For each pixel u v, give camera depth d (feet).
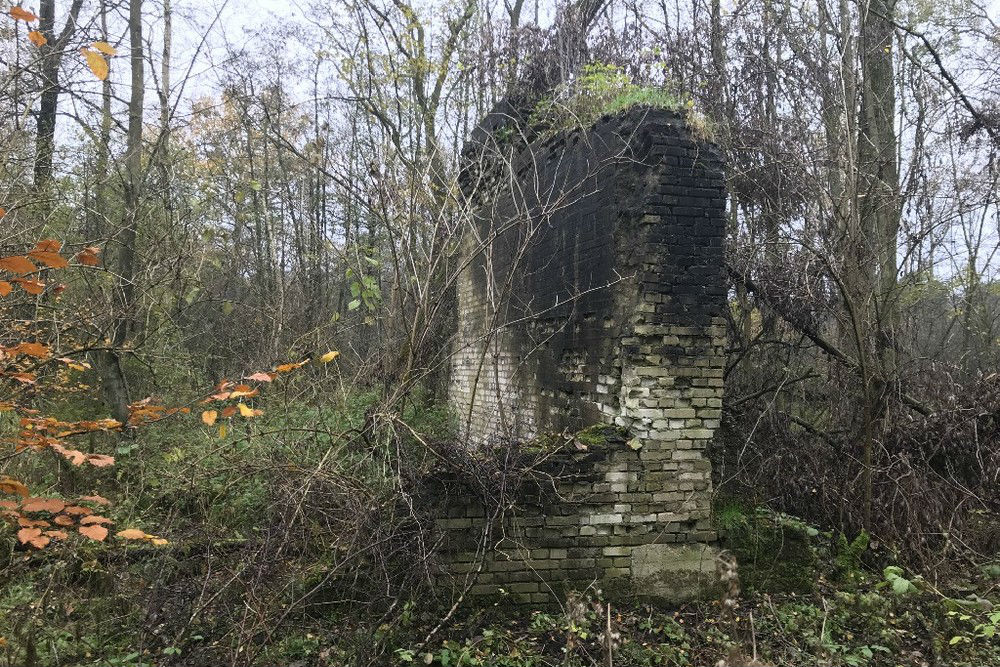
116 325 24.89
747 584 17.10
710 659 14.26
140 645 12.54
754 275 21.48
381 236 40.88
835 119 25.36
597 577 16.49
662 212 16.92
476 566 15.80
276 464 15.81
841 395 22.43
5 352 10.01
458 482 15.78
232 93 34.76
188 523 16.76
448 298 36.58
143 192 30.17
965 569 18.89
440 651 13.85
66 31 25.04
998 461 20.75
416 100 39.52
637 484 16.79
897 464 20.01
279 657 13.09
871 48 26.14
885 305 22.84
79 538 16.34
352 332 35.94
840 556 18.35
